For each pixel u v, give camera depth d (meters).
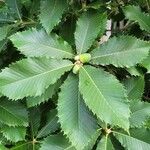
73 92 0.60
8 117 0.70
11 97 0.59
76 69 0.60
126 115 0.56
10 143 0.74
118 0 0.80
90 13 0.66
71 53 0.64
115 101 0.56
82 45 0.64
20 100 0.71
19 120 0.70
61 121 0.58
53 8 0.65
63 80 0.63
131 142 0.67
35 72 0.60
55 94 0.68
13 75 0.60
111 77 0.59
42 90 0.60
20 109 0.71
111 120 0.55
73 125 0.59
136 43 0.62
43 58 0.61
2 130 0.70
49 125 0.75
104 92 0.57
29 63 0.60
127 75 0.74
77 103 0.60
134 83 0.71
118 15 0.86
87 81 0.58
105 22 0.66
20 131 0.71
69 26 0.75
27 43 0.63
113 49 0.63
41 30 0.64
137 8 0.73
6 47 0.74
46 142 0.66
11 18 0.76
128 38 0.62
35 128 0.76
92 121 0.60
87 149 0.66
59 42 0.64
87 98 0.56
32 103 0.63
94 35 0.64
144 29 0.72
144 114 0.67
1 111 0.70
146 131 0.67
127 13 0.73
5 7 0.77
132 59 0.61
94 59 0.63
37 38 0.63
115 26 0.93
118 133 0.68
